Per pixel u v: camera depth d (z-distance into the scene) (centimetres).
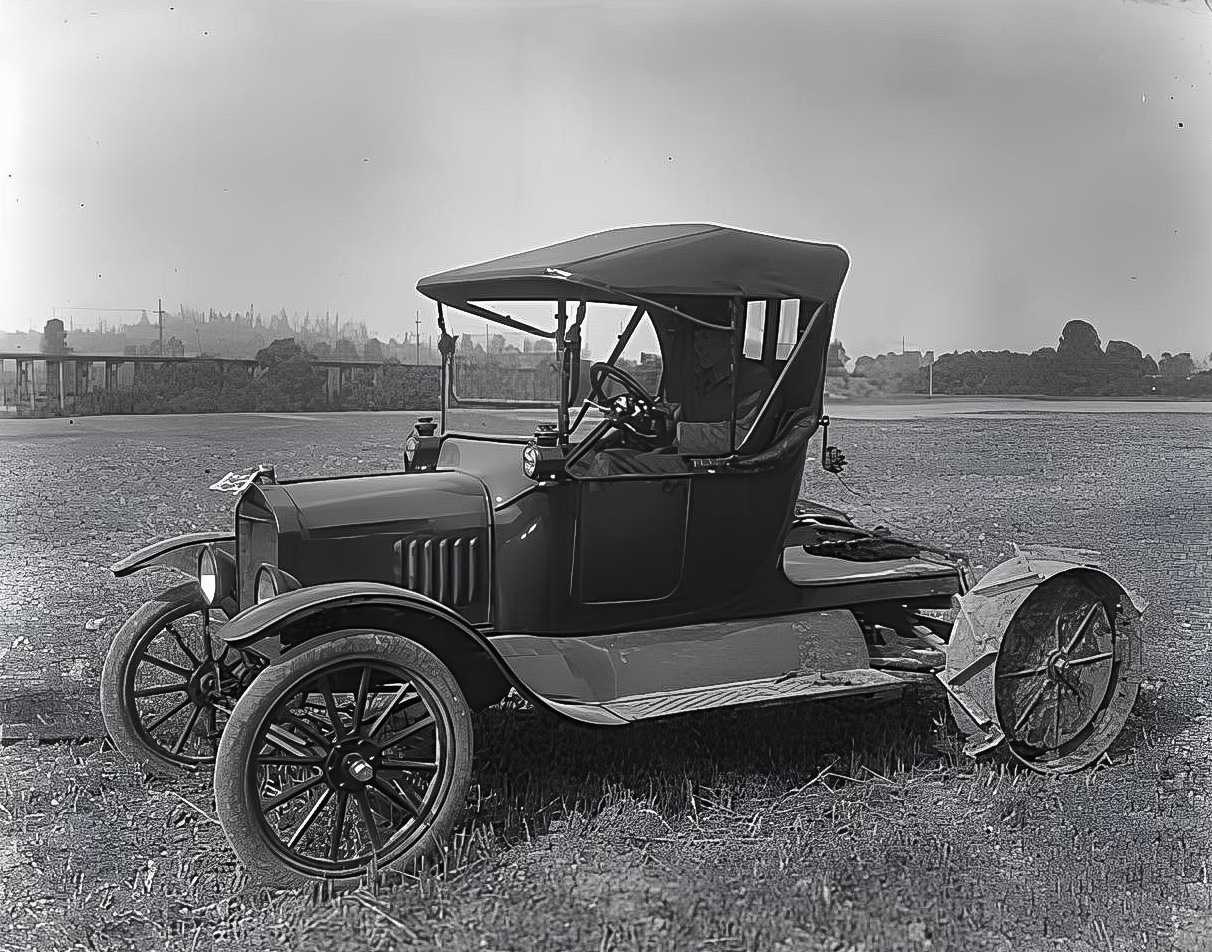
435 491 404
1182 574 752
